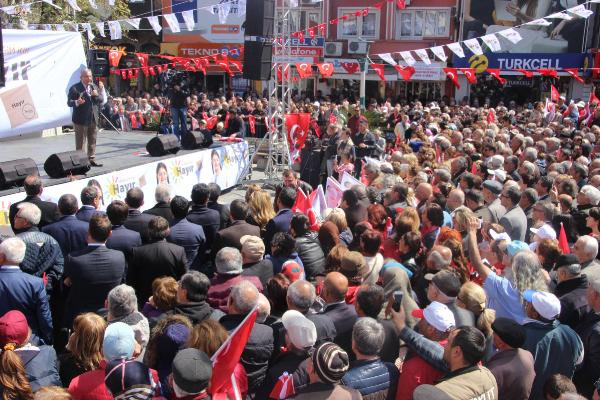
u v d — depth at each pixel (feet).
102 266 16.25
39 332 15.30
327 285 13.53
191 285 13.57
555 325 12.76
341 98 93.91
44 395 8.75
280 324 13.10
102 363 11.06
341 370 9.70
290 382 10.88
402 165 30.32
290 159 45.55
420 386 9.78
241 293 12.51
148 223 18.88
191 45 103.30
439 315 11.88
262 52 42.91
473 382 10.35
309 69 54.39
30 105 41.34
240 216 20.33
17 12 56.44
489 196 23.26
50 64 42.70
